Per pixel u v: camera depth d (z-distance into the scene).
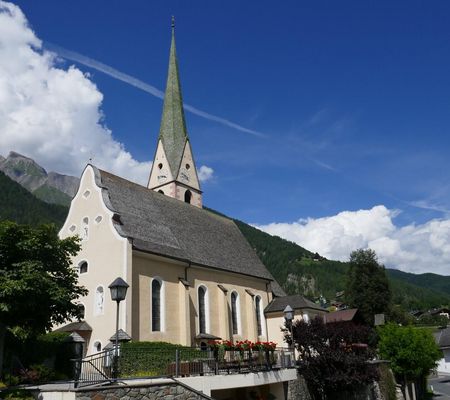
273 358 28.59
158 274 34.97
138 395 16.66
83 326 31.88
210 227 49.78
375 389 36.00
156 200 44.00
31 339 24.95
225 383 23.41
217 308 41.28
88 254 34.41
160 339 33.31
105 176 38.50
